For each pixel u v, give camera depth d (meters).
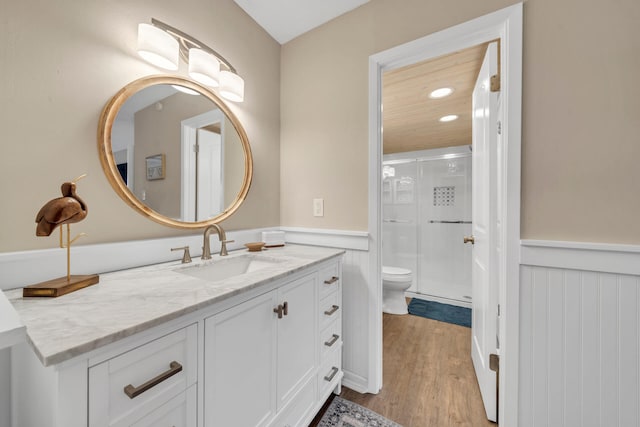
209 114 1.38
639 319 0.90
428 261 3.39
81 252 0.90
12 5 0.78
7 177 0.78
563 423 1.02
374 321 1.48
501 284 1.16
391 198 3.67
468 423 1.27
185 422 0.67
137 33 1.07
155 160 1.13
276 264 1.12
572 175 1.00
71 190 0.76
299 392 1.10
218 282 0.84
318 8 1.55
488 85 1.28
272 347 0.96
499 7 1.12
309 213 1.73
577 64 0.98
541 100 1.04
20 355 0.65
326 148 1.65
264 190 1.74
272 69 1.80
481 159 1.49
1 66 0.76
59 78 0.87
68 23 0.89
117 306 0.64
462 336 2.19
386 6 1.42
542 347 1.05
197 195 1.31
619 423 0.94
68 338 0.48
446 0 1.25
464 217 3.19
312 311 1.20
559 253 1.01
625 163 0.92
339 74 1.59
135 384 0.56
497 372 1.26
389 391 1.51
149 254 1.10
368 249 1.49
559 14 1.01
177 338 0.64
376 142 1.46
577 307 0.99
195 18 1.30
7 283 0.75
